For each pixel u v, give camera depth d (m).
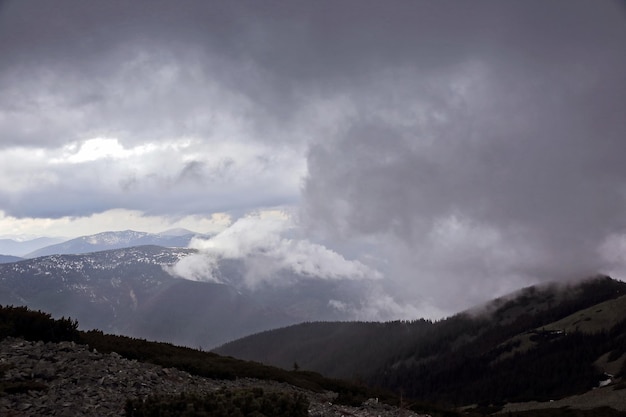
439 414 28.20
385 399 29.56
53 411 13.00
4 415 12.21
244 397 13.41
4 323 20.28
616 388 101.25
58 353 18.77
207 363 26.06
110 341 25.67
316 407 21.20
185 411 12.15
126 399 13.98
